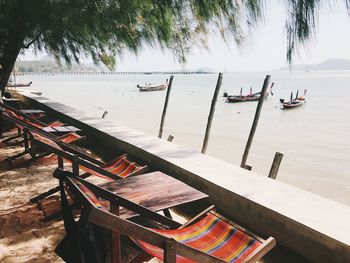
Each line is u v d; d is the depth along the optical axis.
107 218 2.07
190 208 5.46
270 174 7.84
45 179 5.64
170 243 2.23
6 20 6.68
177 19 5.78
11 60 8.31
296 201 4.32
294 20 2.22
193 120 30.55
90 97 55.22
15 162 6.52
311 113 38.56
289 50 2.28
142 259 2.81
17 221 4.14
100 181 5.83
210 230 2.99
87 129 9.53
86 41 8.09
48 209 4.44
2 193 5.03
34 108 15.69
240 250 2.71
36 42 8.54
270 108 42.78
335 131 27.09
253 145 21.06
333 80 142.75
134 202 2.99
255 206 4.32
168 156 6.33
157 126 26.61
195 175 5.36
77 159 4.09
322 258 3.58
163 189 3.44
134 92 68.62
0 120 8.61
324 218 3.85
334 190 13.62
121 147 7.73
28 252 3.48
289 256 3.96
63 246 2.33
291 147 20.97
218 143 21.19
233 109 40.88
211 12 4.02
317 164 17.34
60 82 130.75
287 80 147.00
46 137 6.09
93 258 2.24
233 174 5.33
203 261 2.37
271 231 4.15
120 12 6.43
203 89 82.75
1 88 8.45
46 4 6.40
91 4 6.36
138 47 6.94
